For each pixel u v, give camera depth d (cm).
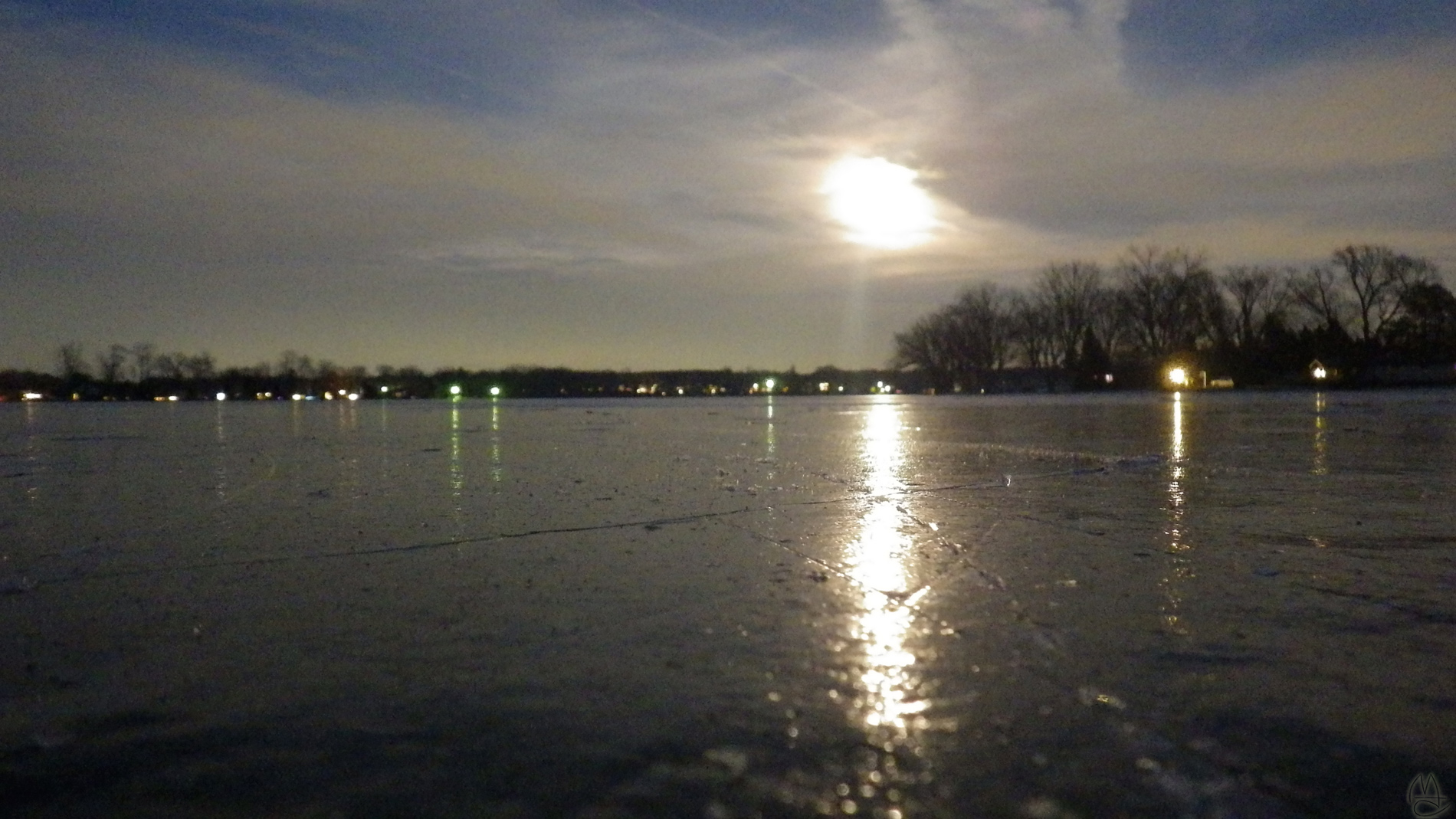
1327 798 234
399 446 1416
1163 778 244
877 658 337
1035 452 1169
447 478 915
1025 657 338
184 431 2028
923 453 1176
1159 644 351
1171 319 6862
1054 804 232
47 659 346
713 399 6341
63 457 1256
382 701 301
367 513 681
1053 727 276
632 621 386
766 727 278
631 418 2594
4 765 259
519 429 1967
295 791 242
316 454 1255
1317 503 687
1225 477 859
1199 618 384
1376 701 293
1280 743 264
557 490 811
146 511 704
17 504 751
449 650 351
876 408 3578
